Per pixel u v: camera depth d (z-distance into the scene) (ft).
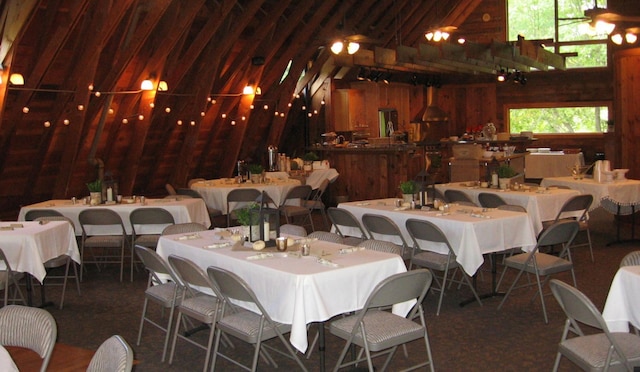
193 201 24.45
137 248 15.35
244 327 12.50
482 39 52.65
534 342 15.31
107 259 25.41
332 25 37.91
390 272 13.41
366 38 29.43
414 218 19.13
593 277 20.94
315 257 13.62
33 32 24.53
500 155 34.04
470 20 52.80
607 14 23.88
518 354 14.60
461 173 33.83
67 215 23.18
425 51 36.32
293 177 36.04
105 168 34.19
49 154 30.35
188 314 13.85
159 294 15.08
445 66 43.24
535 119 53.11
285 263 13.11
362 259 13.38
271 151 37.83
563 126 52.31
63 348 15.71
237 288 12.37
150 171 38.40
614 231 28.89
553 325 16.47
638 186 25.68
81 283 21.84
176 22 28.91
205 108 34.99
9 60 23.68
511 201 23.30
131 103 31.37
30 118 27.86
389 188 36.19
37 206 23.59
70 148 28.96
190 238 16.34
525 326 16.44
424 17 45.09
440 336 15.85
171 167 39.63
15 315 10.70
